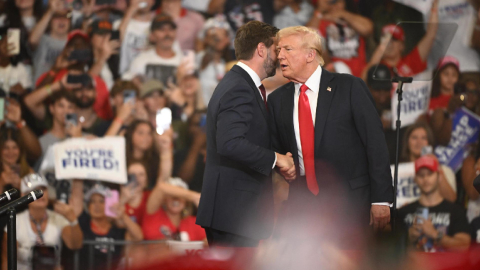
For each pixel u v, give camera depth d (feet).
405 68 9.73
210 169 7.36
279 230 7.67
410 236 12.67
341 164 7.36
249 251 6.25
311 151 7.46
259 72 7.40
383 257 6.36
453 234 12.69
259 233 7.17
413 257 6.26
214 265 6.17
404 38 9.69
